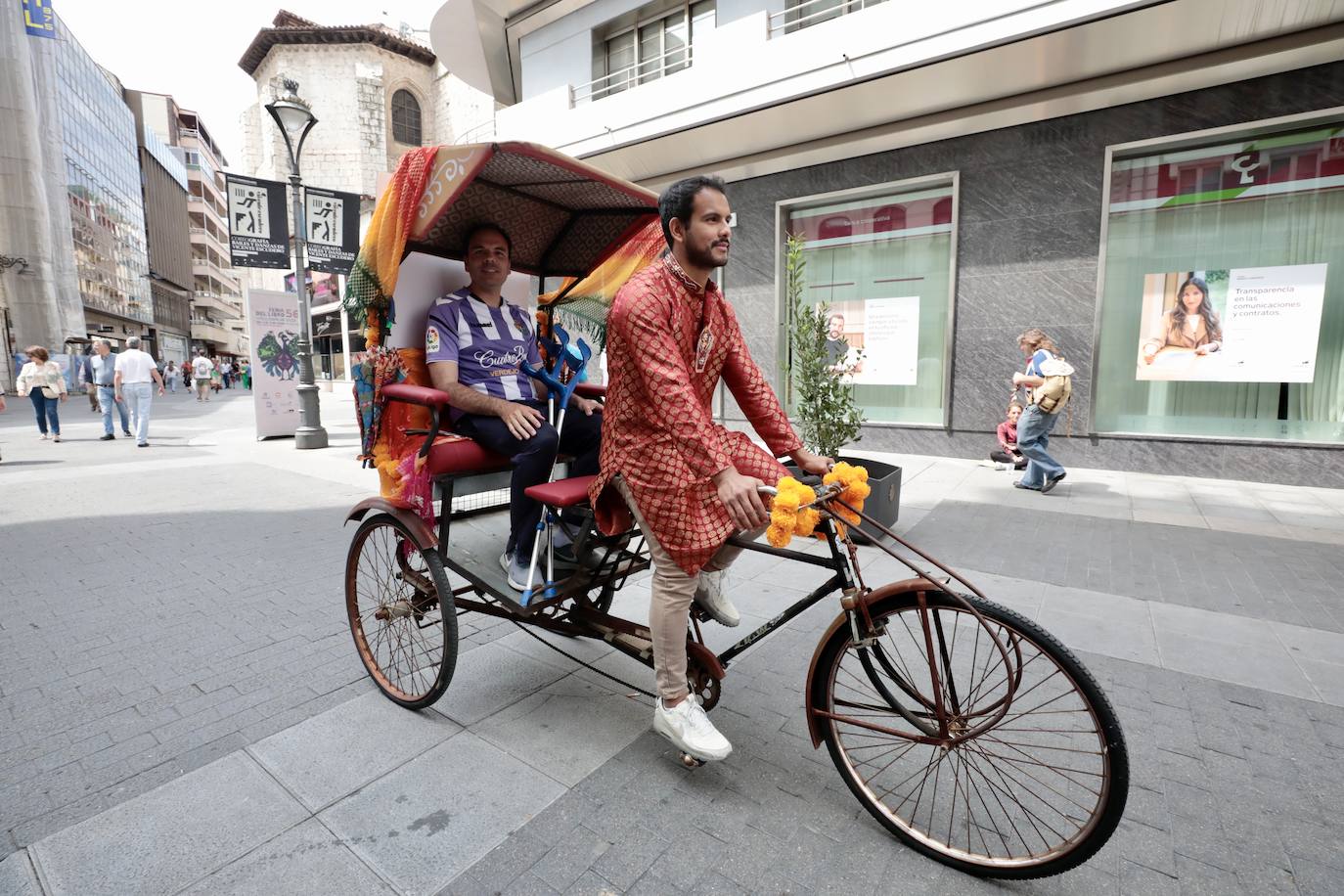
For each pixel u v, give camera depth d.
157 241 71.00
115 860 1.86
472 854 1.89
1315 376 6.76
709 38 9.02
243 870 1.82
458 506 3.50
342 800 2.12
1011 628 1.79
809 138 8.99
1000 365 8.16
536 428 2.51
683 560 1.98
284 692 2.83
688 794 2.15
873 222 9.02
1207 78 6.68
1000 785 2.17
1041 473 6.55
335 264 10.50
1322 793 2.12
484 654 3.15
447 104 28.89
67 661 3.11
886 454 8.91
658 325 1.96
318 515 5.94
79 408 19.86
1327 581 4.04
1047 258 7.76
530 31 12.03
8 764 2.32
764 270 9.82
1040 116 7.59
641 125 9.63
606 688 2.85
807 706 2.14
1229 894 1.74
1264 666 2.97
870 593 2.00
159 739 2.46
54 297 41.69
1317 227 6.60
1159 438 7.32
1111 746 1.65
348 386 24.50
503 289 3.28
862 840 1.96
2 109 39.22
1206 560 4.44
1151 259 7.34
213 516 5.90
